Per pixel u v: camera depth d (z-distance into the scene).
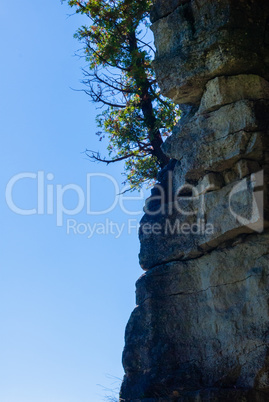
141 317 9.11
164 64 8.91
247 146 8.23
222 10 8.48
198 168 8.64
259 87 8.46
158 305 9.02
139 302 9.24
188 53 8.70
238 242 8.37
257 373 7.77
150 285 9.16
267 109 8.34
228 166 8.45
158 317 8.96
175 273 8.98
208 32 8.56
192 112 9.02
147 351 8.87
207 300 8.59
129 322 9.21
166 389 8.41
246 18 8.54
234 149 8.27
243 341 8.05
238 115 8.30
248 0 8.59
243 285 8.25
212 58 8.51
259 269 8.12
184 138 8.85
